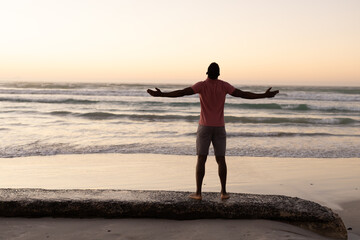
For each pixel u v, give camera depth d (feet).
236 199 14.38
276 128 54.29
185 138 41.83
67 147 34.76
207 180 23.27
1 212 13.73
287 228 13.05
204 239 11.76
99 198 14.15
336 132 50.65
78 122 56.08
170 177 24.09
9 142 36.35
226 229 12.71
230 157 31.78
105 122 57.36
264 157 32.09
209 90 13.24
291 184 22.66
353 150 36.17
